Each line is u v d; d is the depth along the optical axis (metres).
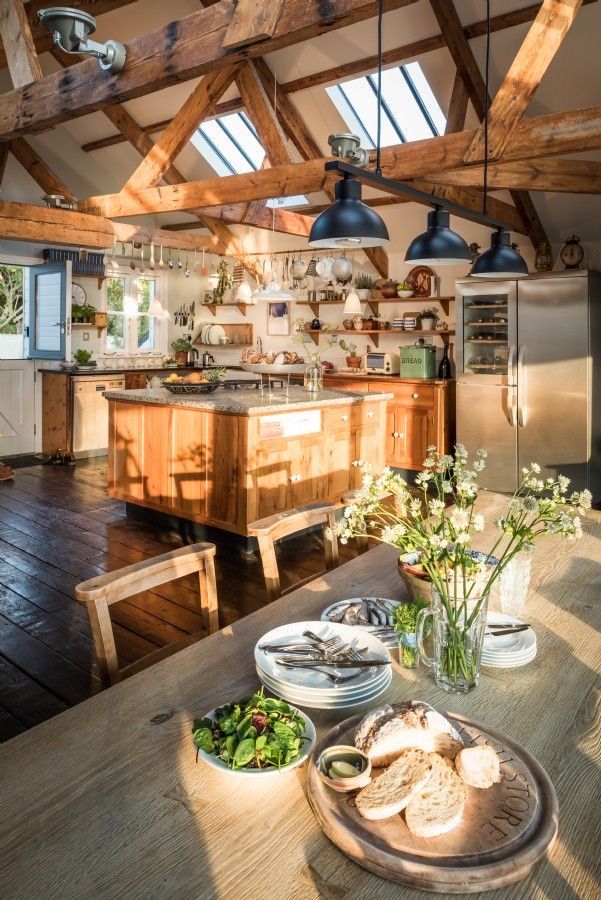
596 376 5.62
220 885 0.85
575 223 6.12
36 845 0.91
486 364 6.18
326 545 2.37
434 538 1.29
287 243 8.47
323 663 1.37
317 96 6.04
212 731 1.12
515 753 1.09
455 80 5.05
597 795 1.02
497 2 4.54
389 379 6.81
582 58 4.64
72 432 7.55
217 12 3.04
